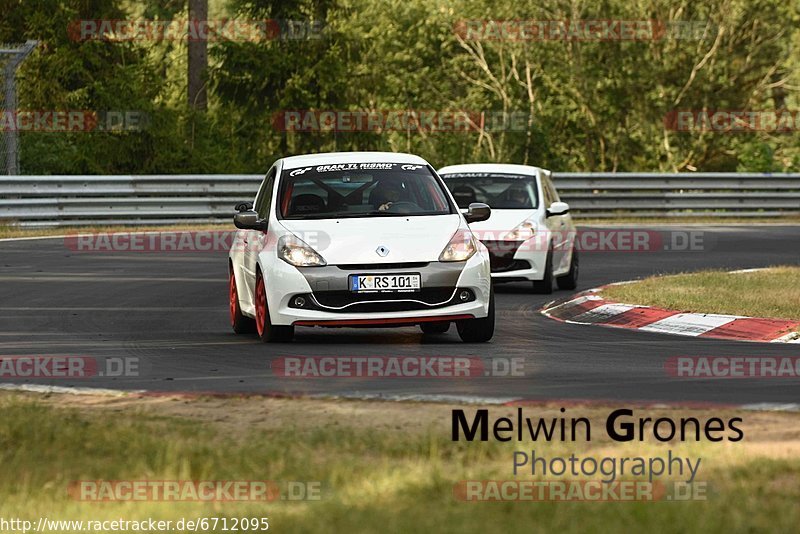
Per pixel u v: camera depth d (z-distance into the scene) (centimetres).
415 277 3956
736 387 3181
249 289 4322
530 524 1819
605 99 17812
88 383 3325
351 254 3972
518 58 18362
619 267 7275
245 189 10731
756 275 5956
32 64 13088
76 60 13100
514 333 4444
